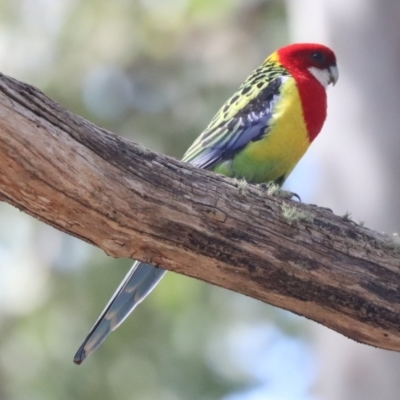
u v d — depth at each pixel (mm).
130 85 17750
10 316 16438
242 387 16078
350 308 7125
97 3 17562
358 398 11000
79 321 15781
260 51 17656
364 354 11039
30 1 17703
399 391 10820
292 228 7004
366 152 11672
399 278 7172
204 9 17828
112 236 6488
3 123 5715
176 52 17953
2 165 5836
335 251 7086
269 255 6918
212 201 6727
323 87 10102
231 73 17625
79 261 16531
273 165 9492
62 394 15078
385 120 11750
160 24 17797
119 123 17484
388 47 12086
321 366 11469
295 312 7262
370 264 7133
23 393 15281
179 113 17344
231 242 6805
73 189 6094
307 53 10461
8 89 5758
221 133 9484
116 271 15828
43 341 15664
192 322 16125
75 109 17406
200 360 15789
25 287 16766
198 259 6820
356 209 11562
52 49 17594
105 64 17734
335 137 11891
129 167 6359
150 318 16016
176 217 6570
